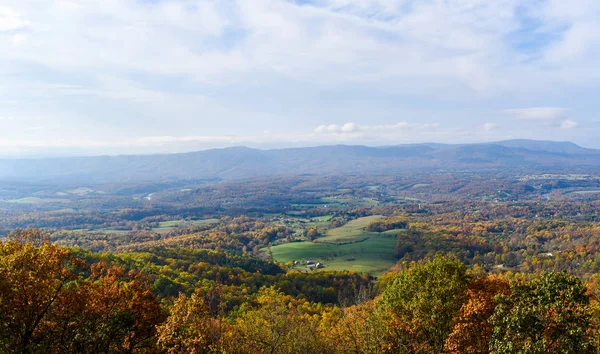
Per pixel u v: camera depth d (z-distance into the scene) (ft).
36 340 79.56
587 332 75.56
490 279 103.24
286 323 116.26
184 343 80.64
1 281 70.23
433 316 92.84
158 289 205.36
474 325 84.48
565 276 78.18
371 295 270.46
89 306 86.53
